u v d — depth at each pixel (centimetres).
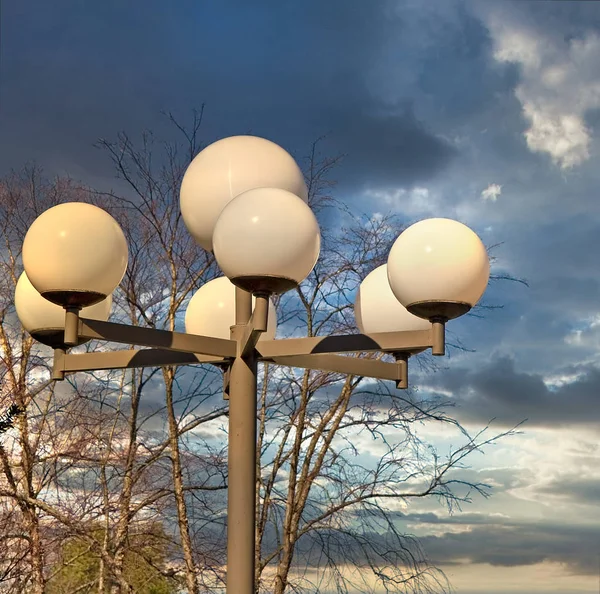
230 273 297
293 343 339
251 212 294
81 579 841
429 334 327
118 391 878
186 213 370
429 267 312
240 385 338
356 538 829
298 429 853
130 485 812
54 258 321
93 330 322
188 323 429
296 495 860
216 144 372
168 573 813
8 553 818
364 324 375
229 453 334
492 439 852
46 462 863
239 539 326
